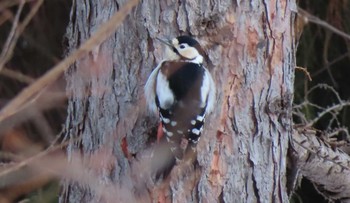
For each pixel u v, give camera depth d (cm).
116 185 1023
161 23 1020
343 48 1842
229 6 1019
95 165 1039
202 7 1015
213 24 1014
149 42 1020
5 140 1181
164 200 1007
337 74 1872
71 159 1067
